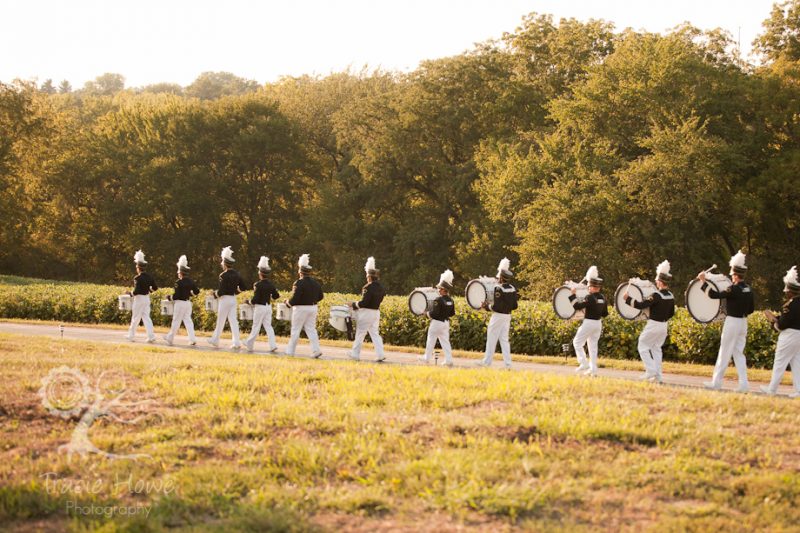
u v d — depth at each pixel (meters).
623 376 16.62
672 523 7.14
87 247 66.56
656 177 38.00
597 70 43.03
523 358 20.19
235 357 16.45
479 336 23.36
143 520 7.19
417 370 13.90
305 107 69.38
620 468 8.47
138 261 22.05
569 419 10.04
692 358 20.67
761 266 42.50
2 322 28.98
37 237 68.94
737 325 14.27
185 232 62.31
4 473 8.24
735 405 11.38
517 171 42.50
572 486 7.96
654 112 41.09
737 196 40.56
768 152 43.12
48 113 69.88
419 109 53.53
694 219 38.41
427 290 18.69
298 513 7.34
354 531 7.02
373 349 22.11
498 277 17.66
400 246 54.34
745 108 43.22
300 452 8.80
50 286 34.22
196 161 63.66
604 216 38.28
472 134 54.84
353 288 55.97
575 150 41.34
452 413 10.41
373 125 58.78
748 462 8.88
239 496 7.79
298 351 20.83
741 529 7.14
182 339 23.50
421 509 7.48
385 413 10.45
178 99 72.19
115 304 30.45
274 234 64.88
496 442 9.15
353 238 57.31
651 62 41.31
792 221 44.31
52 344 17.22
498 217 44.31
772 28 47.94
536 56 53.66
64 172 67.44
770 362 19.50
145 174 62.19
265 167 64.06
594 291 16.38
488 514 7.37
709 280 14.55
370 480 8.12
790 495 7.94
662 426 9.95
